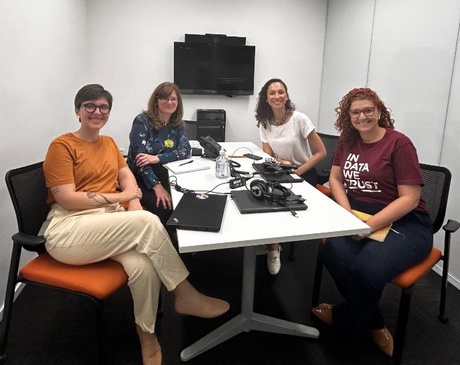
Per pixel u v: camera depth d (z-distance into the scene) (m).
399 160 1.67
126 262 1.48
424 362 1.69
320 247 1.97
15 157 2.08
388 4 3.04
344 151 1.91
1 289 1.97
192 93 4.16
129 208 1.87
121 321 1.94
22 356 1.67
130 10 3.89
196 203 1.56
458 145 2.32
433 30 2.52
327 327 1.92
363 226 1.39
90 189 1.73
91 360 1.67
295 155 2.79
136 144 2.36
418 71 2.69
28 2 2.26
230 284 2.32
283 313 2.04
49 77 2.65
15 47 2.06
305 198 1.73
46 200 1.67
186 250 1.20
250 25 4.16
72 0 3.27
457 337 1.86
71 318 1.95
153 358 1.56
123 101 4.10
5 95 1.94
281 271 2.50
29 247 1.52
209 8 4.04
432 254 1.72
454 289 2.31
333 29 4.10
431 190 1.84
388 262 1.52
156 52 4.04
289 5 4.18
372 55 3.32
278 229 1.35
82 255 1.49
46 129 2.59
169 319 1.96
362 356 1.72
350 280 1.62
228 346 1.76
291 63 4.34
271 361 1.68
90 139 1.76
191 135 3.92
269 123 2.81
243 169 2.26
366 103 1.71
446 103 2.41
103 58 3.95
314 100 4.52
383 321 1.83
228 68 4.14
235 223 1.40
